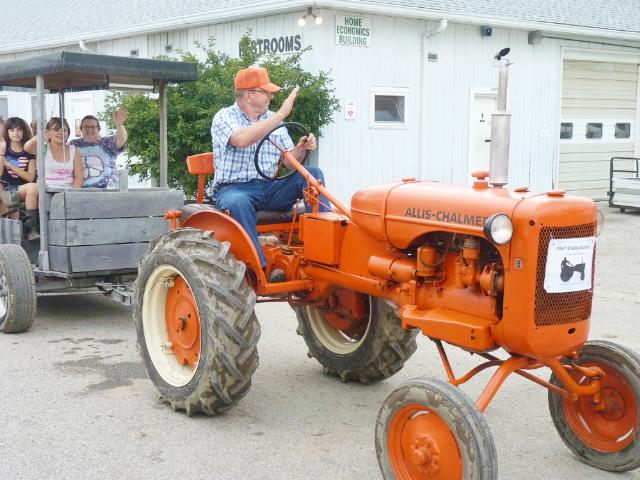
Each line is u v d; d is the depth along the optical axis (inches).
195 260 171.0
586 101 634.2
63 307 285.7
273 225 189.9
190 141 419.2
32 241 270.2
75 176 283.3
